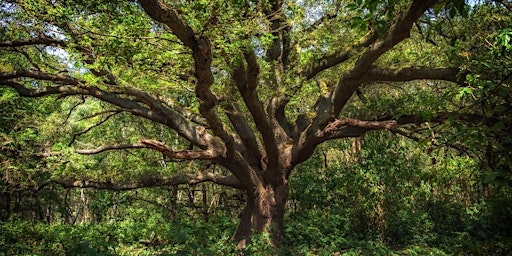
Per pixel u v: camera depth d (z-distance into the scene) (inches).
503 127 122.2
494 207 235.8
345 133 466.6
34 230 526.3
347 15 465.7
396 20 335.0
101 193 848.3
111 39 284.8
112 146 490.9
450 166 436.5
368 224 550.3
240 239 508.1
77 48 360.8
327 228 535.8
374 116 500.4
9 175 471.2
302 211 646.5
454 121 136.8
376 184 546.6
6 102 475.2
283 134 529.3
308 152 497.4
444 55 448.8
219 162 482.6
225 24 287.3
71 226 623.8
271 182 508.4
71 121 564.7
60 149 470.6
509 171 123.3
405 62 481.4
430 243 511.8
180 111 522.3
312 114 512.7
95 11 257.3
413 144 589.6
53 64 457.1
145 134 699.4
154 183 553.0
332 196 606.9
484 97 133.3
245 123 507.2
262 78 467.5
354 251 460.4
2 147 452.4
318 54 488.4
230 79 450.3
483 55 303.7
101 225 638.5
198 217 757.9
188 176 556.1
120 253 464.4
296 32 495.5
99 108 679.1
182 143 680.4
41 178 525.3
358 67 407.8
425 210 599.5
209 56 266.7
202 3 256.2
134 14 284.8
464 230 504.1
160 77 365.7
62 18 289.9
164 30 315.6
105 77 390.9
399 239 534.0
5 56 479.8
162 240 530.6
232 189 796.6
